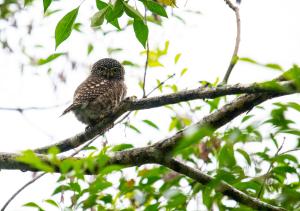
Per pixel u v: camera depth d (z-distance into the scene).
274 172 10.55
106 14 9.16
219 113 10.00
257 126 8.91
